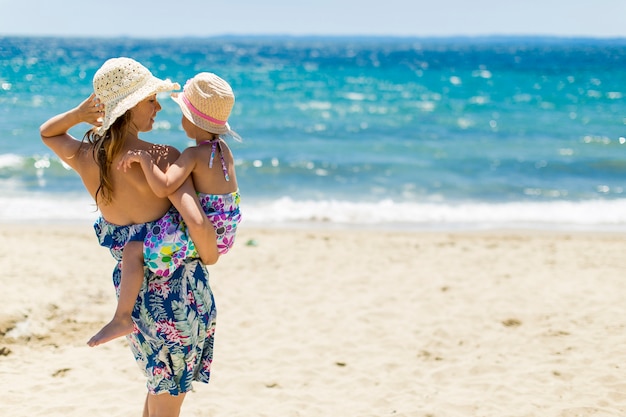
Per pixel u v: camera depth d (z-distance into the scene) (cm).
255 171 1473
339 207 1170
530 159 1684
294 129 2178
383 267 803
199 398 449
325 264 810
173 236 274
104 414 416
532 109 2919
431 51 14062
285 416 423
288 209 1145
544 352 534
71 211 1070
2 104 2283
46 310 582
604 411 423
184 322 279
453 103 3114
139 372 485
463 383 477
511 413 422
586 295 691
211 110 279
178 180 268
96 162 280
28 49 6016
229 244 287
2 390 443
